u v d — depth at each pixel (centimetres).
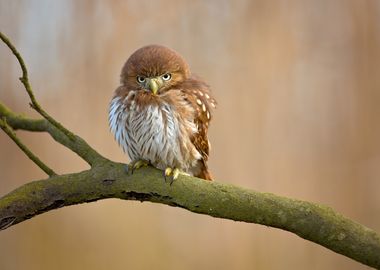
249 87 1370
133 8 1370
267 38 1384
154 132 820
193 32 1377
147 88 834
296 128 1384
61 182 698
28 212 693
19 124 920
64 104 1340
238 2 1391
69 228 1309
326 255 1313
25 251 1285
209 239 1322
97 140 1329
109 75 1345
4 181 1289
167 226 1331
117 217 1322
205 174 888
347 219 653
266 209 663
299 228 657
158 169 707
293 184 1356
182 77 866
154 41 1368
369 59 1452
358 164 1403
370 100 1438
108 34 1361
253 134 1352
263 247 1309
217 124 1352
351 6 1464
